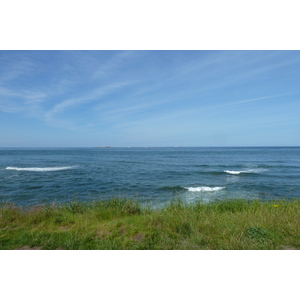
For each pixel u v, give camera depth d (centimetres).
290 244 396
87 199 1327
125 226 488
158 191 1616
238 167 3519
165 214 582
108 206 697
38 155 7456
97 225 503
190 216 548
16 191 1619
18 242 415
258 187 1798
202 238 407
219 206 717
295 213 570
